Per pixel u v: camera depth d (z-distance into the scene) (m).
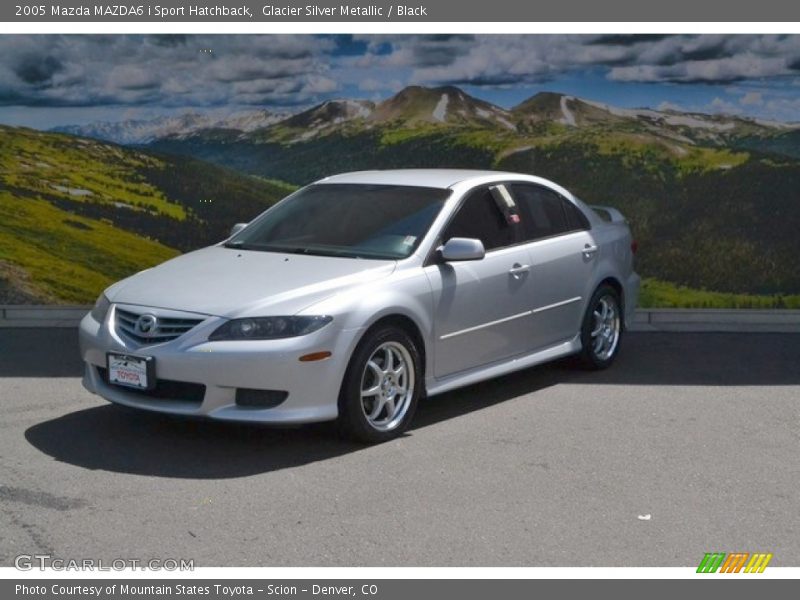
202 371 6.28
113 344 6.59
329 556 5.23
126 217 10.90
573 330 8.38
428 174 8.05
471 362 7.45
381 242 7.25
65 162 10.73
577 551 5.31
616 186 10.96
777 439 7.04
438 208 7.44
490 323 7.52
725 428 7.26
